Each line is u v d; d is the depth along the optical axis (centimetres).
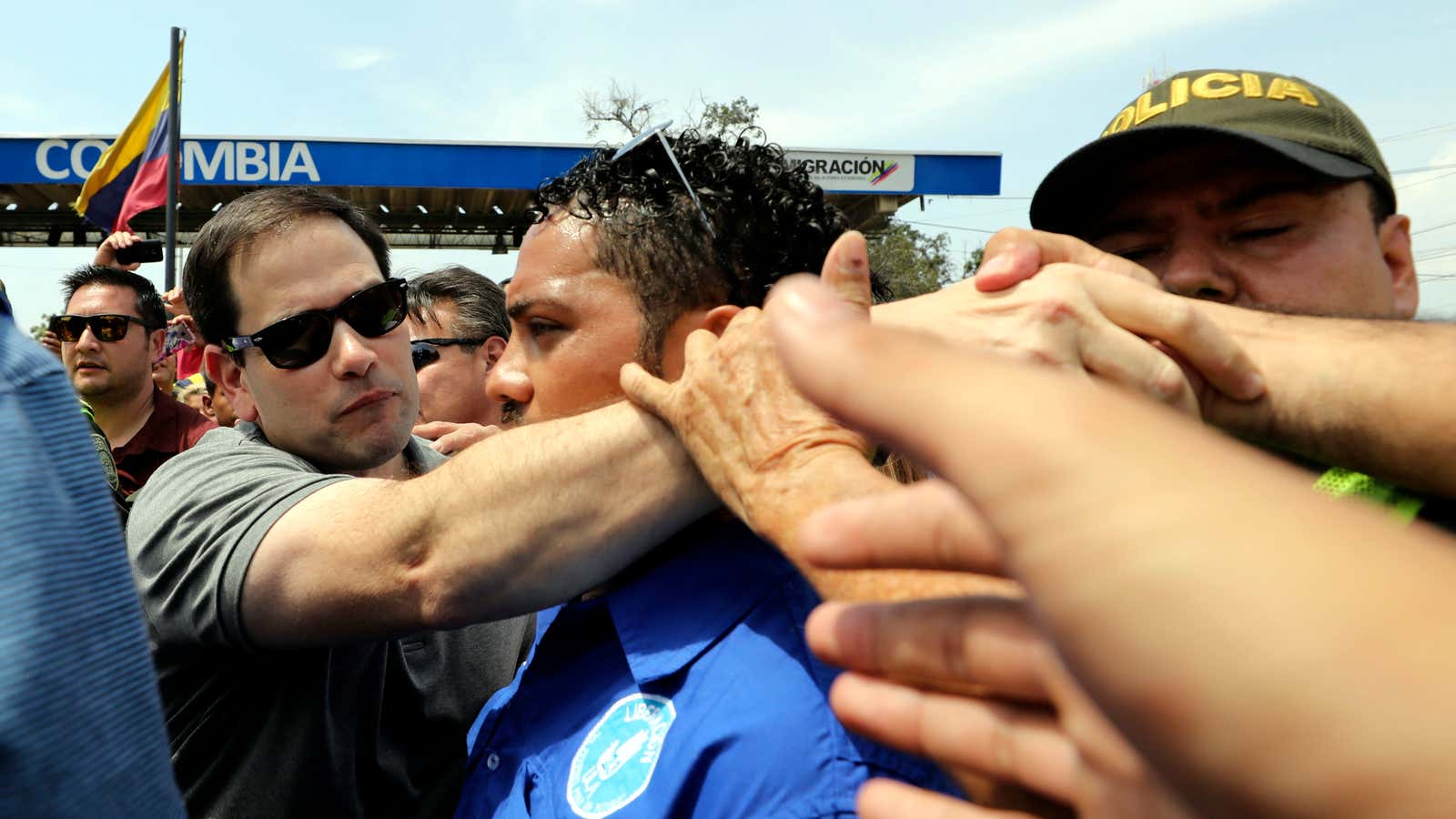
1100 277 84
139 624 96
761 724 96
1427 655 23
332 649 166
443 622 124
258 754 162
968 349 34
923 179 1054
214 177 914
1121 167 132
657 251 122
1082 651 27
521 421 136
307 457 210
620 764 109
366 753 179
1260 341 85
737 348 90
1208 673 24
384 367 210
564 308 125
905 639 46
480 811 129
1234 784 25
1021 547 28
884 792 49
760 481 84
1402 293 139
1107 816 39
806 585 108
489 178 967
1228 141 121
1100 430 29
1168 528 26
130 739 91
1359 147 125
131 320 467
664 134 125
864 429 34
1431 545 26
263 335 201
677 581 116
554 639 133
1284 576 24
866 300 84
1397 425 76
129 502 362
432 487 123
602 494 112
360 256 210
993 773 45
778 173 132
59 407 91
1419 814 22
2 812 78
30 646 80
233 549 140
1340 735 23
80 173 939
